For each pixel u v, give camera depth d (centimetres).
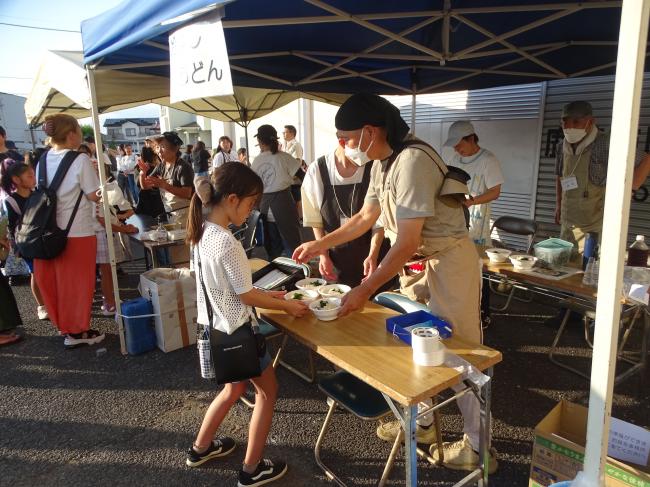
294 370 323
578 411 192
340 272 298
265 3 253
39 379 326
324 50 385
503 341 370
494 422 266
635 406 278
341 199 290
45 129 341
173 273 382
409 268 263
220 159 1009
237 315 188
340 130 189
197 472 232
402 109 708
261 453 216
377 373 158
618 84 103
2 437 264
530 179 573
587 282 268
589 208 355
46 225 335
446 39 305
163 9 215
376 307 221
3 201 415
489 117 604
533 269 300
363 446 249
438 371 159
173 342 364
